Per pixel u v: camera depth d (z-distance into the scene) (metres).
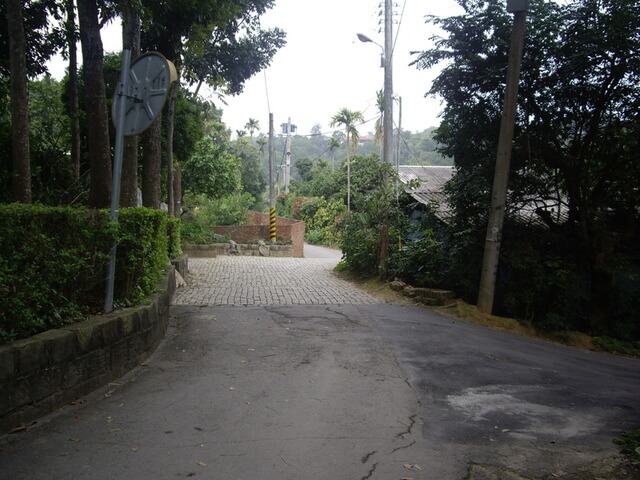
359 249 13.98
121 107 5.70
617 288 11.82
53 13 11.55
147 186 13.84
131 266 6.18
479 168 11.66
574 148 11.59
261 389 5.43
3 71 11.76
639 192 11.55
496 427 4.75
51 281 4.84
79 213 5.26
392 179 13.89
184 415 4.59
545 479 3.75
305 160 64.44
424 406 5.21
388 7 15.05
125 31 11.20
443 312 10.58
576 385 6.45
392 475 3.64
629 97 10.80
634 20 9.80
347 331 8.29
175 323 8.27
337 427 4.50
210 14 12.97
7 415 3.92
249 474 3.54
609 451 4.33
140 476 3.42
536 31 10.65
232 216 35.38
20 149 8.31
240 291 11.66
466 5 11.11
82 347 4.82
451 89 11.39
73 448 3.79
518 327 10.35
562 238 11.92
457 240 11.64
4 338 4.18
